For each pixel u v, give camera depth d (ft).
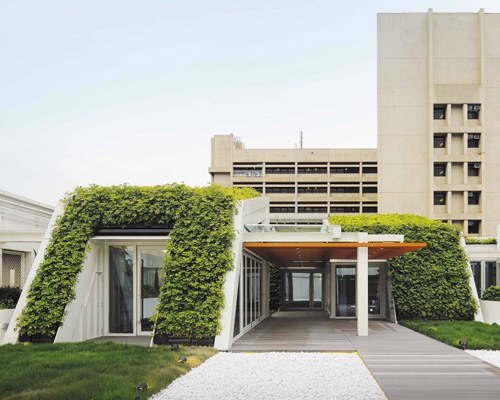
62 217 46.78
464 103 200.23
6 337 42.93
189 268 43.55
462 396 25.44
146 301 49.88
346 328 58.70
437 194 201.16
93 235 46.80
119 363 31.42
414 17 205.77
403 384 28.07
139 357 33.99
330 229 52.60
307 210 276.21
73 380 27.27
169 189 46.62
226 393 26.32
